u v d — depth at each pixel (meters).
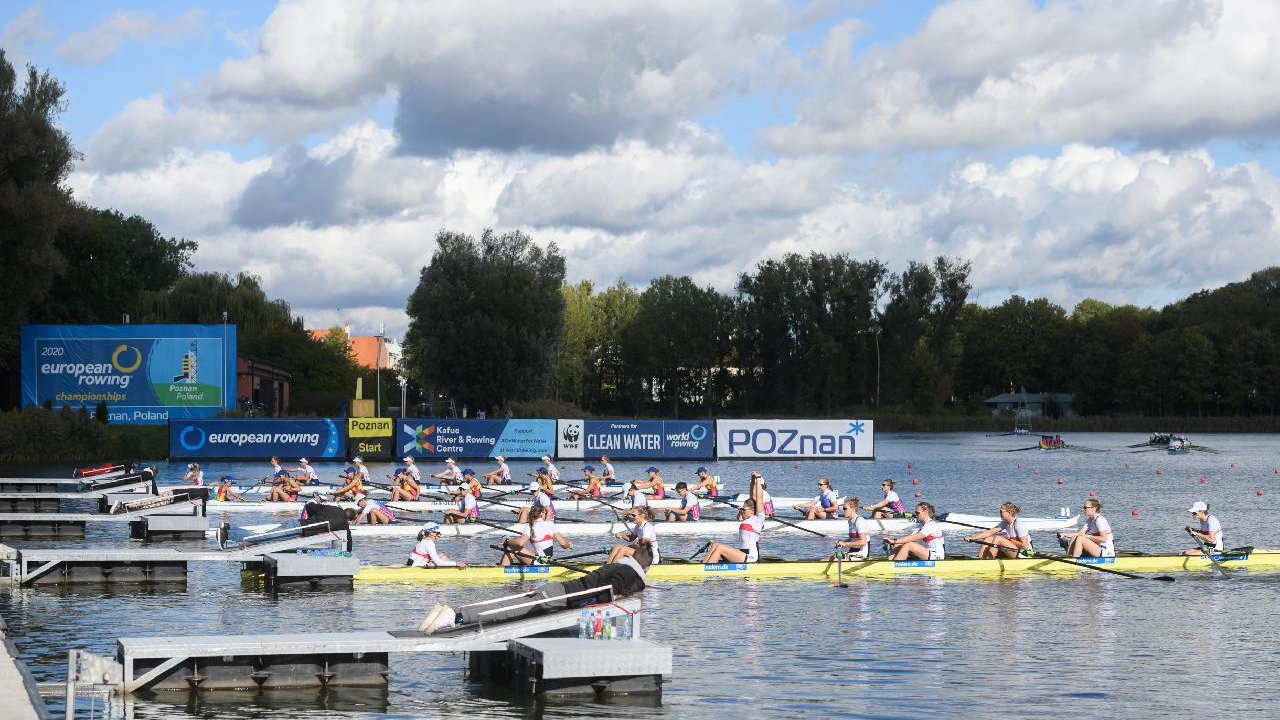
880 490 57.06
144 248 129.12
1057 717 15.51
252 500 45.34
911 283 151.88
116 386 78.12
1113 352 170.12
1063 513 40.25
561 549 33.53
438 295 100.81
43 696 15.46
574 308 152.75
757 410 158.25
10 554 26.05
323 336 152.88
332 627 21.17
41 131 71.00
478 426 73.12
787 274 152.75
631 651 16.00
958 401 185.12
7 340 74.56
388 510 38.31
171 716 14.92
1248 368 154.62
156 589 25.55
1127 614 23.12
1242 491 58.06
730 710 15.68
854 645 20.03
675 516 38.31
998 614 23.14
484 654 17.38
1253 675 17.91
